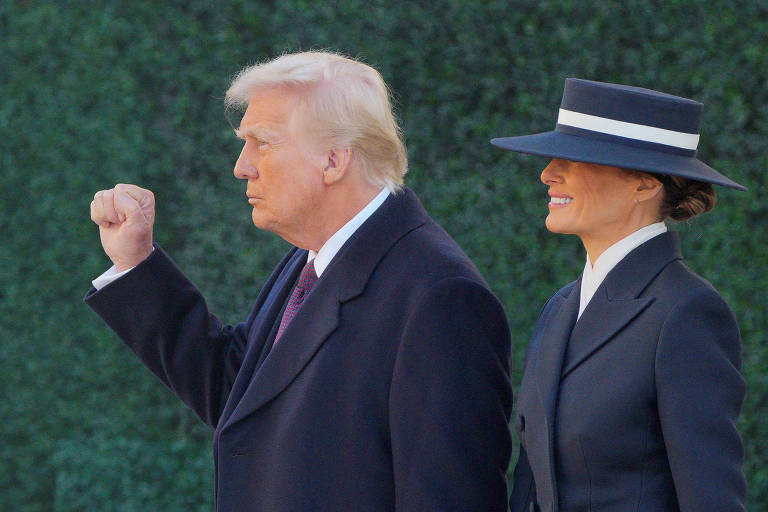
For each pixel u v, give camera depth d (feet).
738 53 53.42
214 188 60.90
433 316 22.97
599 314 22.56
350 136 24.52
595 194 22.84
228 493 24.38
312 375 23.75
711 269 53.72
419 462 22.56
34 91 63.41
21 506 64.75
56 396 63.82
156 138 61.72
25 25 63.31
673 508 21.08
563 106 24.12
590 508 21.70
